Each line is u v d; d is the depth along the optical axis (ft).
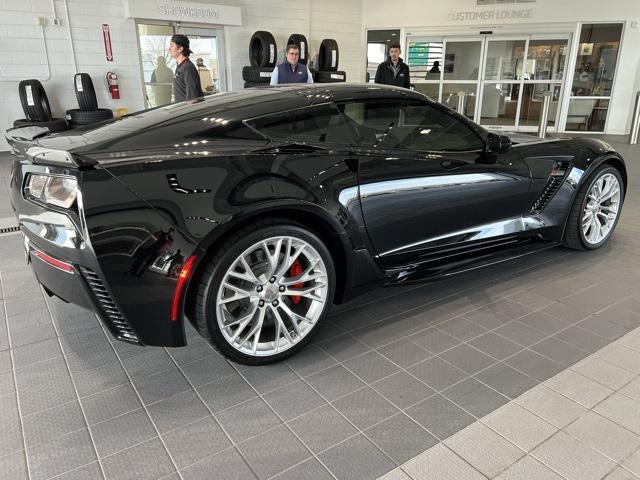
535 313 8.43
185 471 5.06
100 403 6.15
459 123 8.91
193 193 5.95
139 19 28.30
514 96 36.55
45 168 6.11
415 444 5.41
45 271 6.41
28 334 7.84
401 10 36.58
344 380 6.61
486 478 4.93
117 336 6.12
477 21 35.40
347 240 7.35
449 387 6.42
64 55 26.61
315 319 7.18
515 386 6.42
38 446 5.41
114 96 28.32
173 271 5.84
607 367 6.81
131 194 5.70
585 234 11.09
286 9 33.68
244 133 6.81
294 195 6.61
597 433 5.54
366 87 8.23
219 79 32.42
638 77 33.42
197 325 6.36
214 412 5.98
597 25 33.22
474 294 9.22
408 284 8.34
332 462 5.17
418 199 8.10
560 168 10.16
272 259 6.58
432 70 37.86
